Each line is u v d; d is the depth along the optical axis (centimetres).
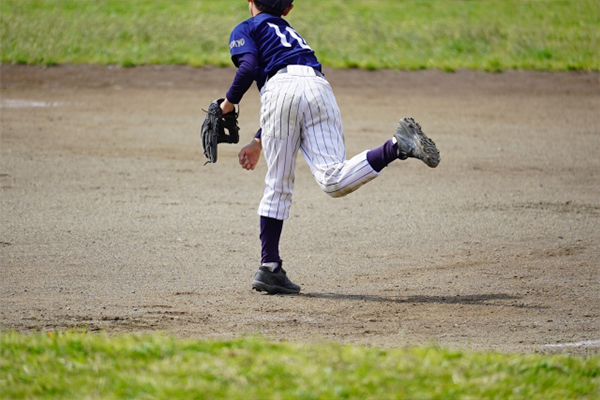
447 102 4881
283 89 1662
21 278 1908
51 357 1137
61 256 2114
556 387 1086
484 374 1109
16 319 1581
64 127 4116
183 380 1049
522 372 1134
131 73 5456
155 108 4625
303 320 1609
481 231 2447
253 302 1739
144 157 3538
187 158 3547
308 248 2248
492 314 1673
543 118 4500
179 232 2397
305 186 3111
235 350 1178
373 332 1534
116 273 1969
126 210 2659
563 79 5478
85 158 3481
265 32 1714
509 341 1492
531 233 2422
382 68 5734
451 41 6538
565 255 2181
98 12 7631
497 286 1895
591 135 4103
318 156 1656
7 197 2792
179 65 5684
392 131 4128
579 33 6862
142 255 2142
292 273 2002
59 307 1678
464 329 1567
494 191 3016
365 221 2569
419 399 1008
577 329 1578
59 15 7288
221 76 5441
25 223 2458
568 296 1816
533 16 7831
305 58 1711
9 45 5925
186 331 1514
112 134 3991
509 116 4544
